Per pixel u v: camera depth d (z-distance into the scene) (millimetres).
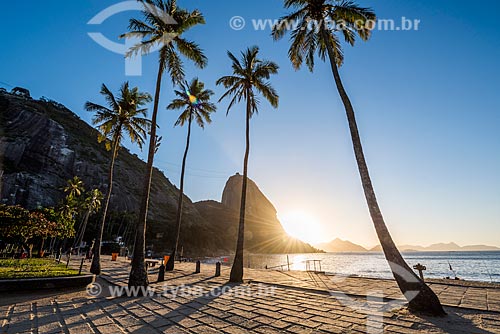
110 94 18469
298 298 8867
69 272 14625
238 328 5766
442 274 37688
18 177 82062
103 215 16797
